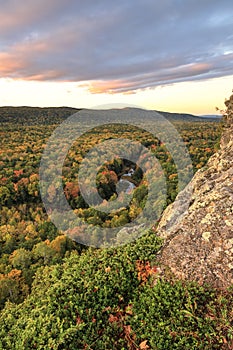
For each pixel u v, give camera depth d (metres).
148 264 4.74
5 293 20.11
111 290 4.47
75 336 3.81
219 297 3.77
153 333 3.62
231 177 5.49
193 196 6.06
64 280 4.93
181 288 4.05
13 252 28.69
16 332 4.29
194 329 3.50
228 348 3.22
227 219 4.56
